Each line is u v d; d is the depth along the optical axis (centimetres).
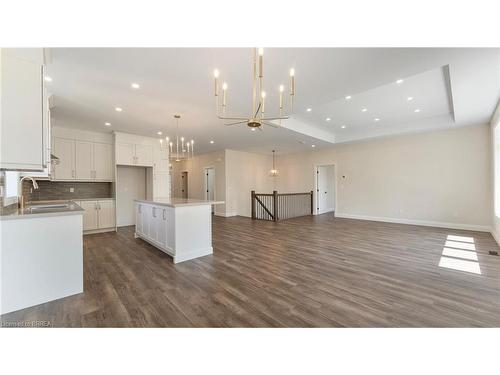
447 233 514
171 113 430
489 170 516
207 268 316
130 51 234
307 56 248
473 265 318
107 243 453
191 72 280
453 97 363
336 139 724
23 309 211
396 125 603
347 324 184
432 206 598
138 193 661
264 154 976
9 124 192
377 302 220
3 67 190
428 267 312
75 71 273
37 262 220
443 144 579
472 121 501
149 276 288
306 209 879
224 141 695
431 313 200
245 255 373
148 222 443
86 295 238
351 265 322
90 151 553
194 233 364
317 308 210
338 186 798
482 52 238
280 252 388
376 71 281
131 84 310
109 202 565
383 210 688
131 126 518
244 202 904
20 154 196
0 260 204
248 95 352
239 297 232
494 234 471
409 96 414
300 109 429
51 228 228
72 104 380
